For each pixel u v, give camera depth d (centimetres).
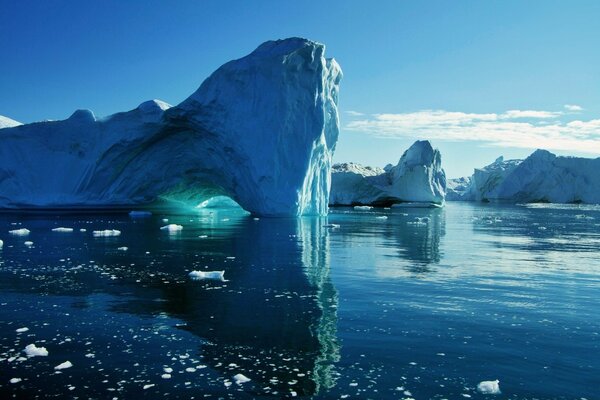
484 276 1077
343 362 565
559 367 549
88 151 3166
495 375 528
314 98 2873
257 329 683
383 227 2464
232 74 2827
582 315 755
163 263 1219
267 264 1223
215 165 3117
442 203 5503
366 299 852
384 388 498
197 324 705
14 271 1100
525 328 688
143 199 3303
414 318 736
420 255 1420
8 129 3194
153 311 773
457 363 561
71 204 3084
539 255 1441
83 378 523
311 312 766
